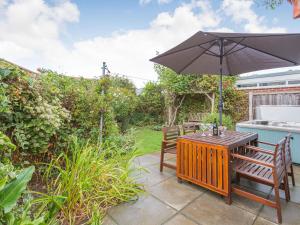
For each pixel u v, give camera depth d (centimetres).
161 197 226
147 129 761
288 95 530
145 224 179
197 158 240
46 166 253
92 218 172
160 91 845
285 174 211
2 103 180
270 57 285
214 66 348
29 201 156
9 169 145
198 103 757
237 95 640
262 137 377
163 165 303
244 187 249
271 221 182
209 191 240
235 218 186
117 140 377
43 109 229
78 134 320
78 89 338
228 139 244
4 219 117
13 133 213
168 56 293
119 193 209
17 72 212
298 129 329
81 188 189
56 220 167
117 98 599
